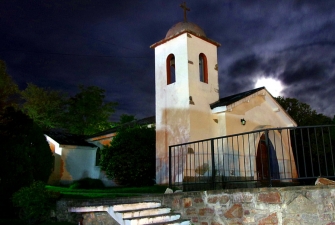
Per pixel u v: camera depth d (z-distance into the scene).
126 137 14.75
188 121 12.41
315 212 5.41
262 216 5.82
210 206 6.55
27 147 10.50
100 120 33.38
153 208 7.05
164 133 13.31
